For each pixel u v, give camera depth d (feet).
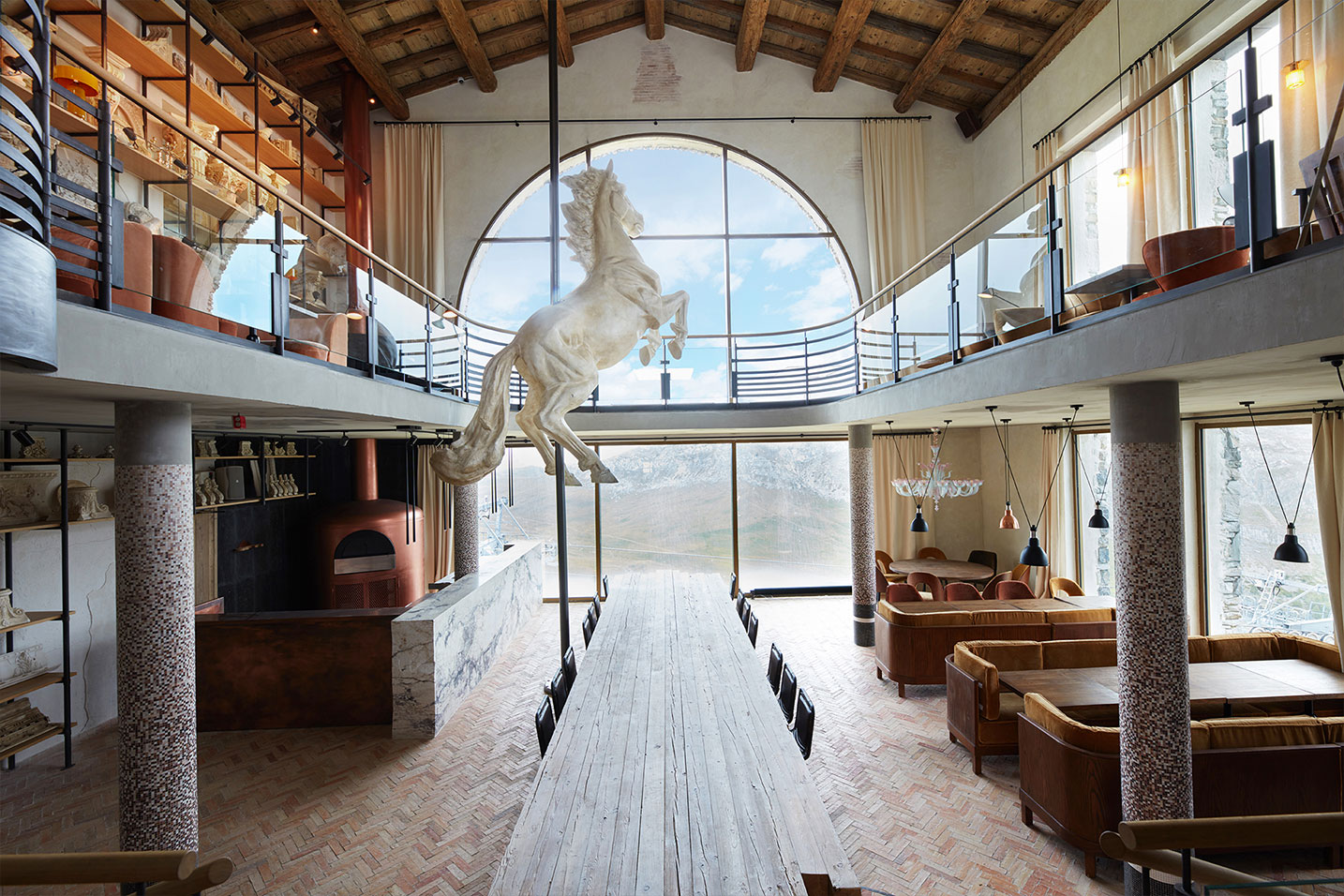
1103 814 13.92
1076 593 28.84
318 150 31.94
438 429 26.04
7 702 18.63
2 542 19.30
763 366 31.14
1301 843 5.98
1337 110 8.05
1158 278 10.59
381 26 31.99
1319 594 21.45
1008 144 35.14
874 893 13.47
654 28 37.96
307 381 14.02
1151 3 25.25
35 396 10.91
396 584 34.35
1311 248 7.98
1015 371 14.80
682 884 8.28
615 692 15.06
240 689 21.80
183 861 5.51
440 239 37.60
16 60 7.65
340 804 16.92
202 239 11.57
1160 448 12.62
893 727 21.50
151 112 10.16
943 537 40.88
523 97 38.75
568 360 13.43
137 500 11.75
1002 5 29.78
